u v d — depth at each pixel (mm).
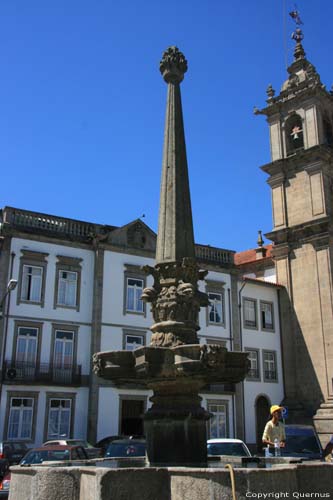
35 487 5988
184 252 8523
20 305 26328
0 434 24156
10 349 25516
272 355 35188
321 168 35656
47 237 27828
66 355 27141
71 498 5688
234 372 7426
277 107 38781
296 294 35562
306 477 5543
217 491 5113
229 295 34125
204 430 7551
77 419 26453
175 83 9844
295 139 38094
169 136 9367
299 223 36094
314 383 33469
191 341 7766
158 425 7457
